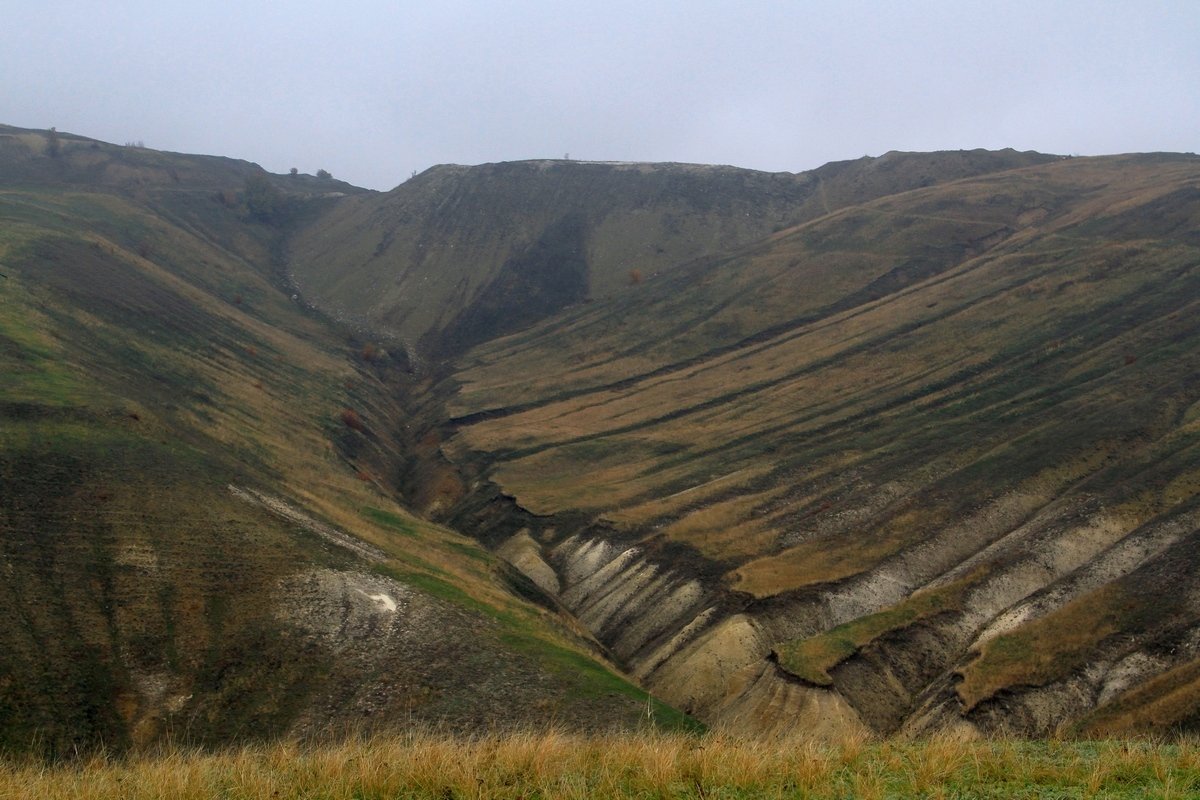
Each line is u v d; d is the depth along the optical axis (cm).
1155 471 5516
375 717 3153
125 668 3131
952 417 7506
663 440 8600
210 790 1316
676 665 4766
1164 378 7044
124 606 3350
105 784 1369
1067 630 4106
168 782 1331
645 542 6212
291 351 10400
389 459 8869
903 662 4356
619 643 5394
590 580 6112
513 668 3622
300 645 3438
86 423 4334
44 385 4628
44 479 3788
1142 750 1462
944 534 5550
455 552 5481
